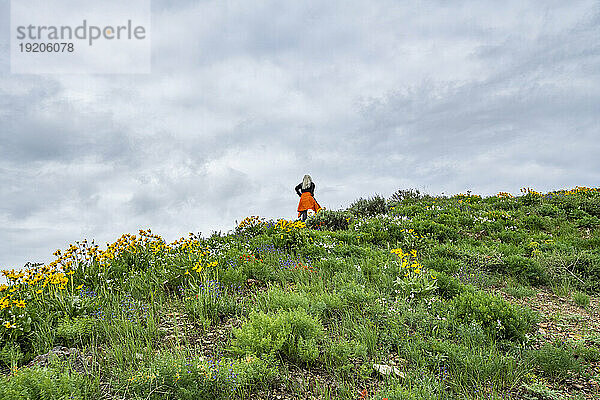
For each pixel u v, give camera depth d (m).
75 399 3.67
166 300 6.87
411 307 6.57
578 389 4.64
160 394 3.94
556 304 7.80
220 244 10.47
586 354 5.38
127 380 4.11
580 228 13.92
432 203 18.73
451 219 14.66
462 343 5.42
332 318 6.17
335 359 4.95
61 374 3.95
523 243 12.23
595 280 9.05
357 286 7.04
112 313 5.90
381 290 7.40
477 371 4.72
